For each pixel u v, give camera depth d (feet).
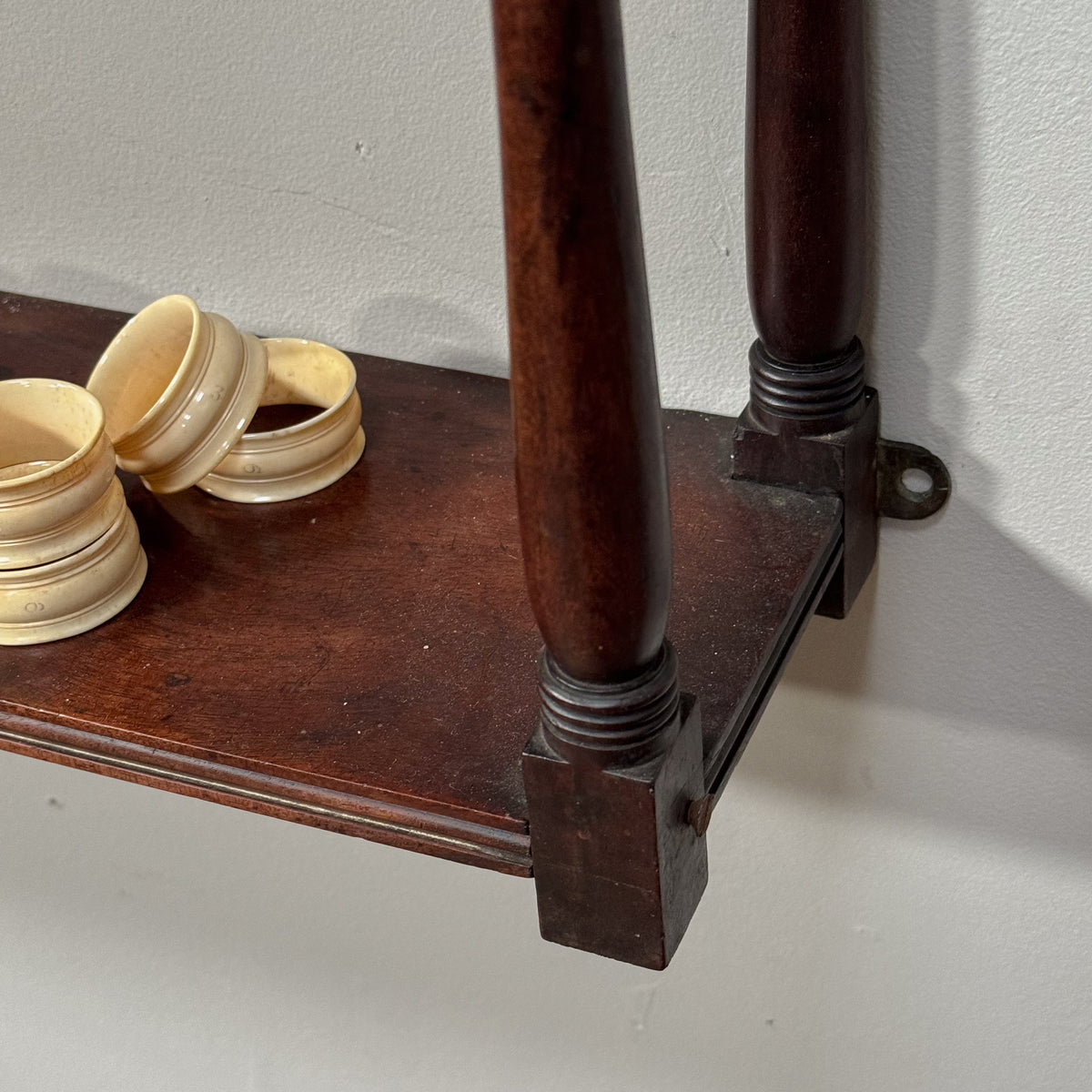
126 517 2.03
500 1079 3.41
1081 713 2.41
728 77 2.01
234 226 2.46
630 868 1.58
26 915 3.59
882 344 2.15
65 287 2.66
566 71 1.13
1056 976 2.79
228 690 1.84
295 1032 3.51
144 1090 3.79
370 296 2.45
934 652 2.45
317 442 2.17
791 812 2.81
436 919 3.18
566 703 1.50
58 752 1.85
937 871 2.75
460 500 2.16
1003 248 2.00
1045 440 2.14
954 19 1.86
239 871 3.29
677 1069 3.25
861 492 2.18
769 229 1.93
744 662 1.81
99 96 2.40
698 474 2.19
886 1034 3.04
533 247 1.20
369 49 2.18
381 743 1.73
